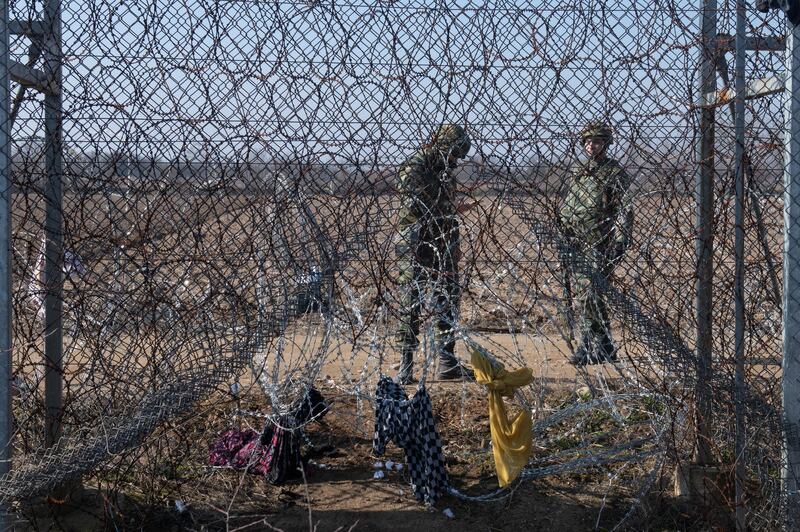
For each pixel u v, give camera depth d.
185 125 3.64
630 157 3.78
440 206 4.07
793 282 3.65
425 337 4.18
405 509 4.07
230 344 3.87
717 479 3.96
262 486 4.30
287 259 3.81
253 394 5.04
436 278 4.30
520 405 5.24
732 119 3.77
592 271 3.90
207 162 3.66
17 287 3.81
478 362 3.97
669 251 3.95
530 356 6.02
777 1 3.58
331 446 4.82
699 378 3.87
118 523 3.85
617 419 4.38
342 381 5.59
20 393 3.95
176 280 4.15
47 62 3.65
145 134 3.65
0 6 3.43
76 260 3.76
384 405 4.15
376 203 3.74
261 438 4.41
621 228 3.88
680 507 4.00
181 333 3.85
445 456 4.67
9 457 3.60
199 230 3.70
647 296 3.93
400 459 4.70
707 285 3.92
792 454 3.70
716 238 4.29
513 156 3.73
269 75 3.65
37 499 3.77
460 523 3.95
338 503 4.13
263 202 3.69
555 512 4.05
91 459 3.62
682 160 3.78
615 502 4.12
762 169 3.78
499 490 4.19
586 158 3.79
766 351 4.09
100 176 3.68
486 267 4.07
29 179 3.67
